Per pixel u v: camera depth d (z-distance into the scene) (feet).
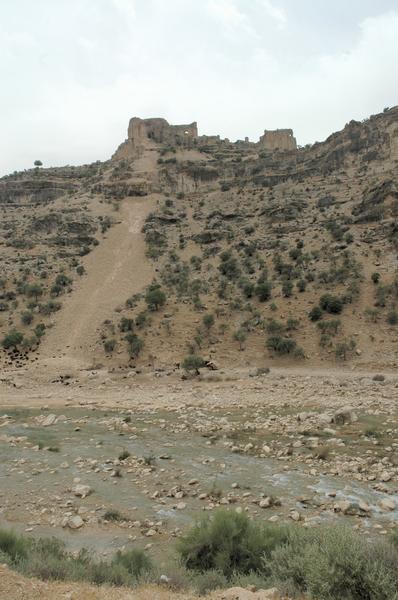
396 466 70.90
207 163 562.66
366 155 461.37
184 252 374.63
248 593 27.86
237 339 219.20
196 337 223.51
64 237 404.36
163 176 531.09
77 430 110.32
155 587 31.40
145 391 174.19
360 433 91.76
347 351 201.57
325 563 27.68
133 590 30.17
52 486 67.77
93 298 304.30
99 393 175.94
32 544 40.52
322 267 281.33
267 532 39.68
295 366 199.21
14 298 310.04
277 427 101.60
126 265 361.92
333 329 215.31
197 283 292.20
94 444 94.63
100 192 520.01
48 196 577.02
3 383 194.18
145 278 335.67
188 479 69.31
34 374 205.05
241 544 37.76
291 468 72.59
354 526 49.47
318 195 423.23
